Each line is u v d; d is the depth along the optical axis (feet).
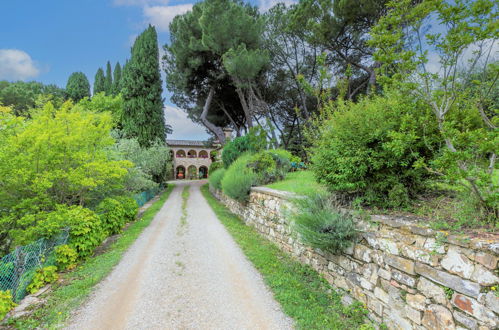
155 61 67.67
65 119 22.15
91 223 17.97
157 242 21.11
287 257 17.58
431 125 10.41
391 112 11.80
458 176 7.77
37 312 10.78
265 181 29.91
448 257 7.29
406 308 8.57
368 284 10.43
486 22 8.68
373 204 11.92
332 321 10.16
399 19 10.84
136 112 64.28
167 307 11.30
